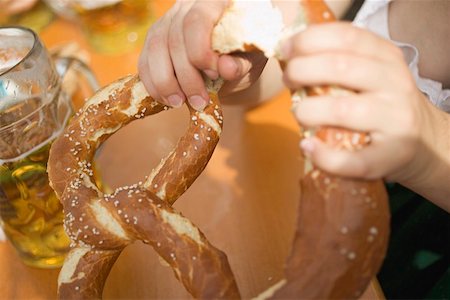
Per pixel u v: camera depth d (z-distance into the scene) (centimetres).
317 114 33
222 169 61
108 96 47
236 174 61
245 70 49
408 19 61
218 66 43
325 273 33
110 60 78
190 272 38
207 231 56
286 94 69
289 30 38
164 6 88
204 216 57
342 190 34
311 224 34
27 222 52
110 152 65
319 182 34
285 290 34
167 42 46
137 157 64
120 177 62
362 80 33
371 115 33
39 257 54
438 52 59
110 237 41
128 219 40
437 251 65
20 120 50
